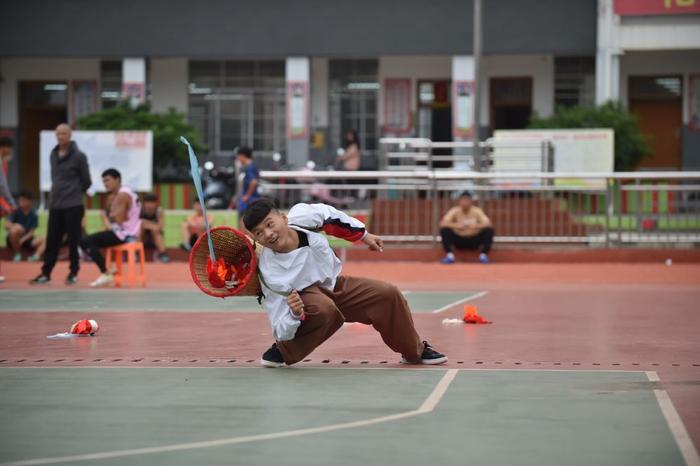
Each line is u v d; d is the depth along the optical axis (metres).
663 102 56.56
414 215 32.81
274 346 12.27
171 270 29.45
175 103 58.59
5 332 15.84
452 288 24.83
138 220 24.94
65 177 24.38
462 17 52.72
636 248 31.58
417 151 45.62
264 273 11.55
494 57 57.06
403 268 30.03
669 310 19.28
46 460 7.82
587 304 20.47
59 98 59.06
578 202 32.31
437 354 12.48
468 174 32.09
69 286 24.73
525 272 29.06
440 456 7.92
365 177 32.19
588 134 42.53
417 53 53.16
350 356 13.12
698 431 8.76
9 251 33.72
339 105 58.06
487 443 8.34
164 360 12.89
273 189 32.06
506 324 16.92
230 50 53.88
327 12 53.56
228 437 8.55
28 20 54.22
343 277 12.04
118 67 58.53
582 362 12.67
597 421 9.16
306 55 53.69
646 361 12.77
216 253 11.53
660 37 50.56
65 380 11.34
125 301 21.08
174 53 54.03
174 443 8.36
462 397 10.27
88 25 54.19
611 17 50.72
